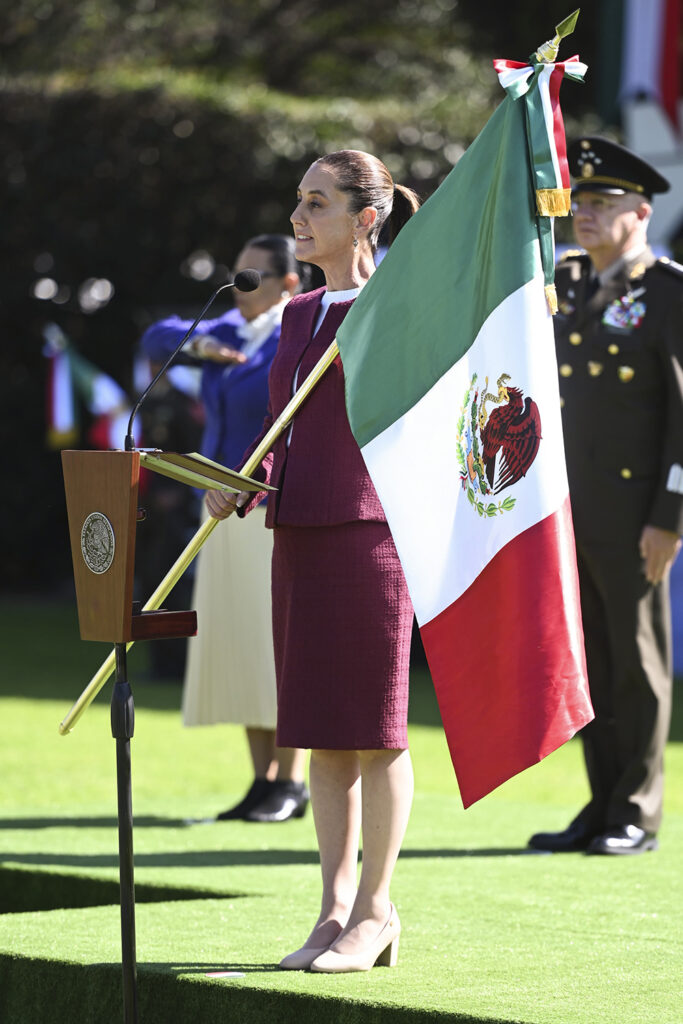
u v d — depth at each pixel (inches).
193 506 1433.3
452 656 438.0
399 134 2094.0
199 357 788.6
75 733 1138.7
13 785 917.2
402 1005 406.3
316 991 421.1
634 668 689.6
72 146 2142.0
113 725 415.2
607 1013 402.0
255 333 780.6
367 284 457.7
